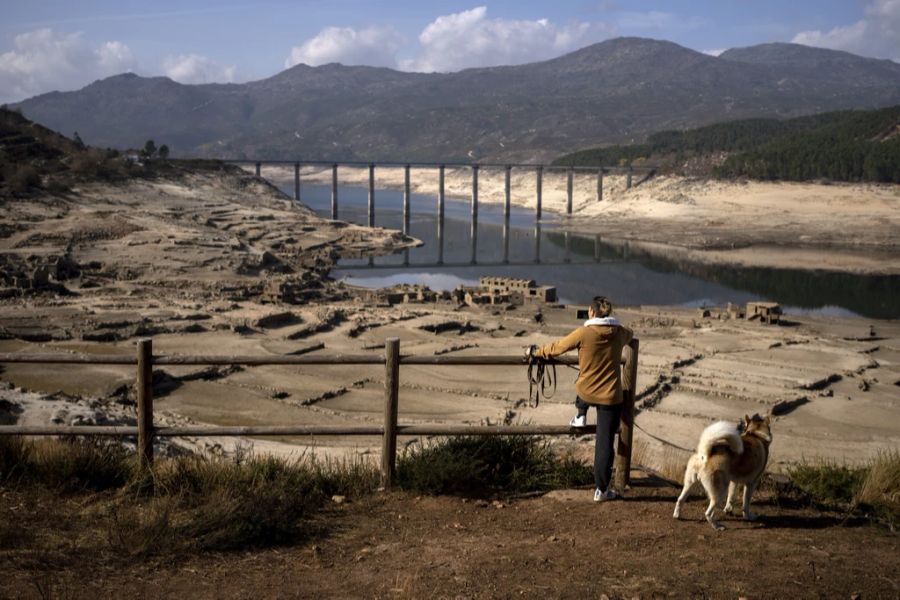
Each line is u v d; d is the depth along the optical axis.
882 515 10.67
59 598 7.69
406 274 138.25
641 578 8.43
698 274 139.25
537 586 8.23
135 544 8.92
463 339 73.56
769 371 62.97
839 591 8.18
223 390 52.56
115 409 38.06
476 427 11.38
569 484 11.73
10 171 163.75
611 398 10.76
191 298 91.69
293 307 88.81
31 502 10.16
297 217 196.25
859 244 184.12
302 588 8.20
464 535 9.76
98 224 135.75
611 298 113.62
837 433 47.31
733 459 9.88
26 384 49.75
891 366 68.00
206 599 7.89
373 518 10.38
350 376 57.41
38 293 87.19
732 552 9.16
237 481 10.95
